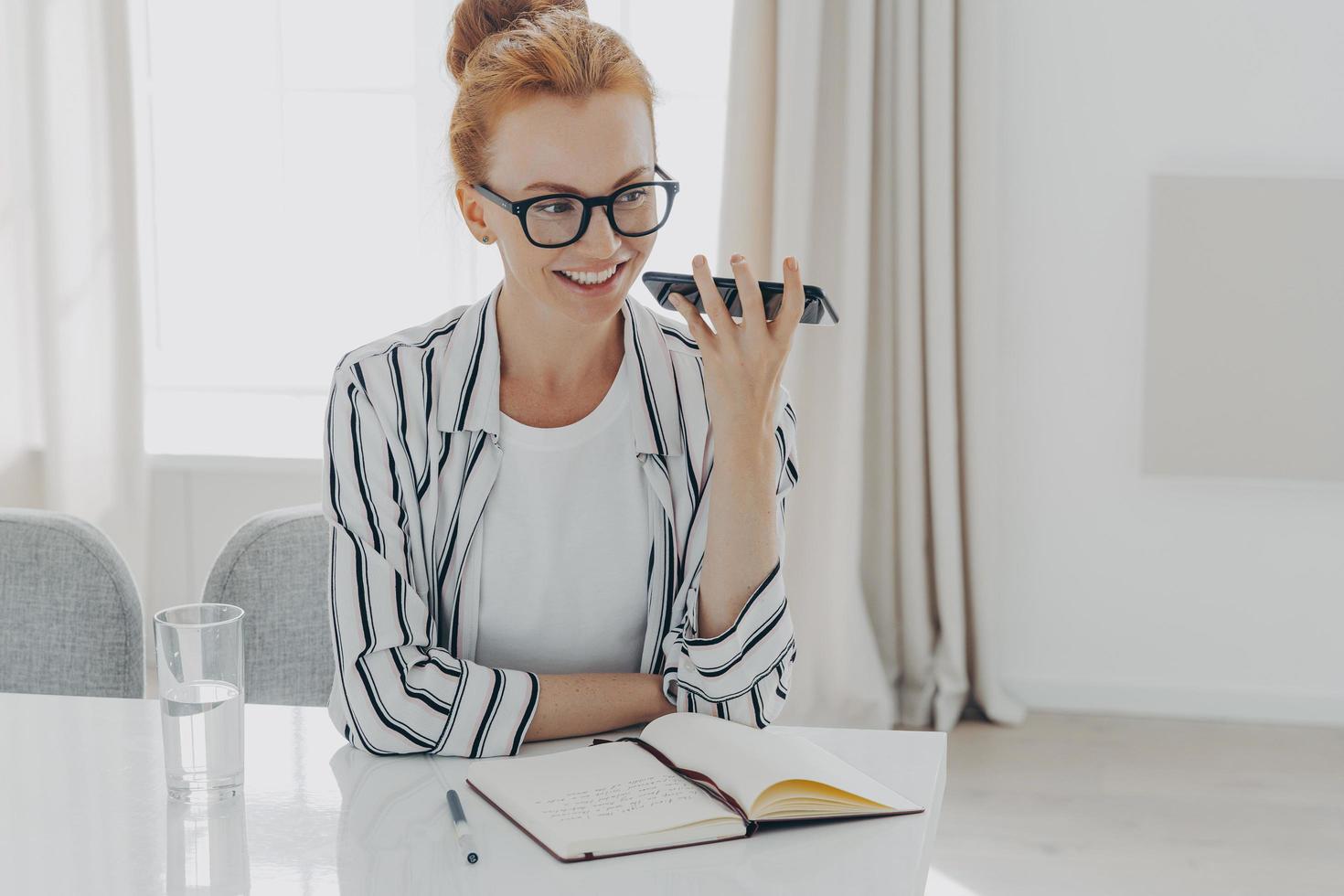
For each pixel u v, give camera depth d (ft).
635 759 4.03
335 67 11.82
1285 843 8.75
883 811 3.75
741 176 10.68
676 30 11.49
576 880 3.38
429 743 4.21
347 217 12.00
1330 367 10.52
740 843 3.60
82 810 3.86
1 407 11.85
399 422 4.46
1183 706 11.12
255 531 5.67
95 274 11.50
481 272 11.97
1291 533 10.88
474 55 4.17
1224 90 10.59
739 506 4.21
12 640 5.73
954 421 10.59
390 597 4.30
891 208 10.70
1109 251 10.84
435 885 3.36
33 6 11.27
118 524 11.69
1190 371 10.68
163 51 11.97
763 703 4.32
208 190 12.15
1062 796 9.50
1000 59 10.78
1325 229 10.41
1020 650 11.30
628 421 4.53
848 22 10.34
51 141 11.41
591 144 3.97
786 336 4.09
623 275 4.14
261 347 12.31
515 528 4.53
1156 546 11.04
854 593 10.76
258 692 5.63
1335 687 10.94
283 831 3.70
